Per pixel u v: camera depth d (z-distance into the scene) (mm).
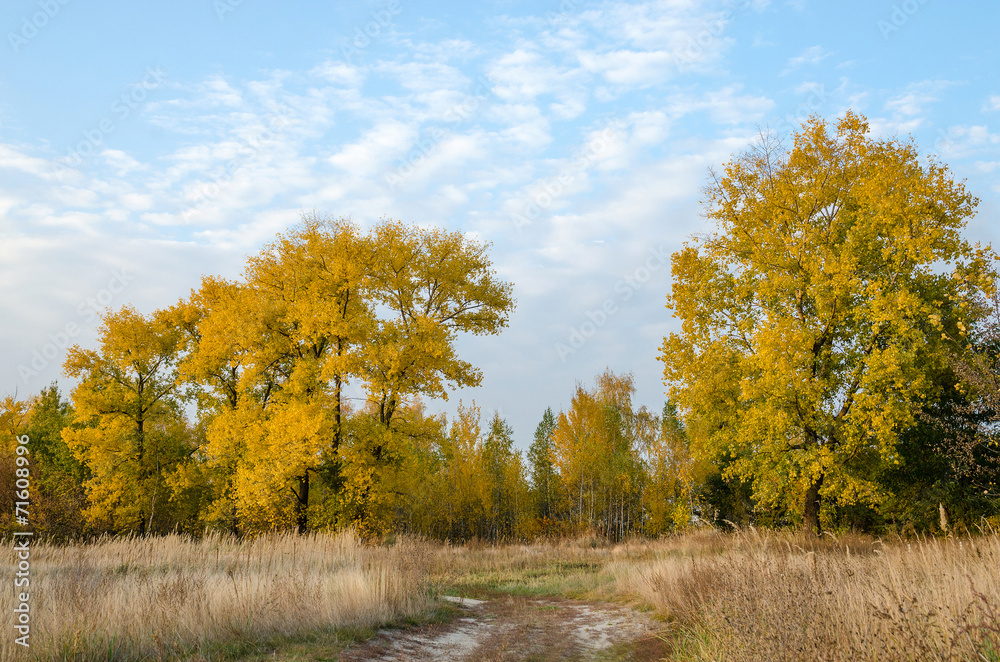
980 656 4219
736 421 20734
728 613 6055
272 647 6750
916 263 18281
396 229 24125
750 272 21656
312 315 22141
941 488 19234
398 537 17875
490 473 45781
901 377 16922
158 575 9547
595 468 42344
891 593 5301
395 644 7645
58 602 6590
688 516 36062
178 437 30016
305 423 20547
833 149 20188
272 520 21766
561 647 8172
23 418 37062
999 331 10109
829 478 18844
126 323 28703
